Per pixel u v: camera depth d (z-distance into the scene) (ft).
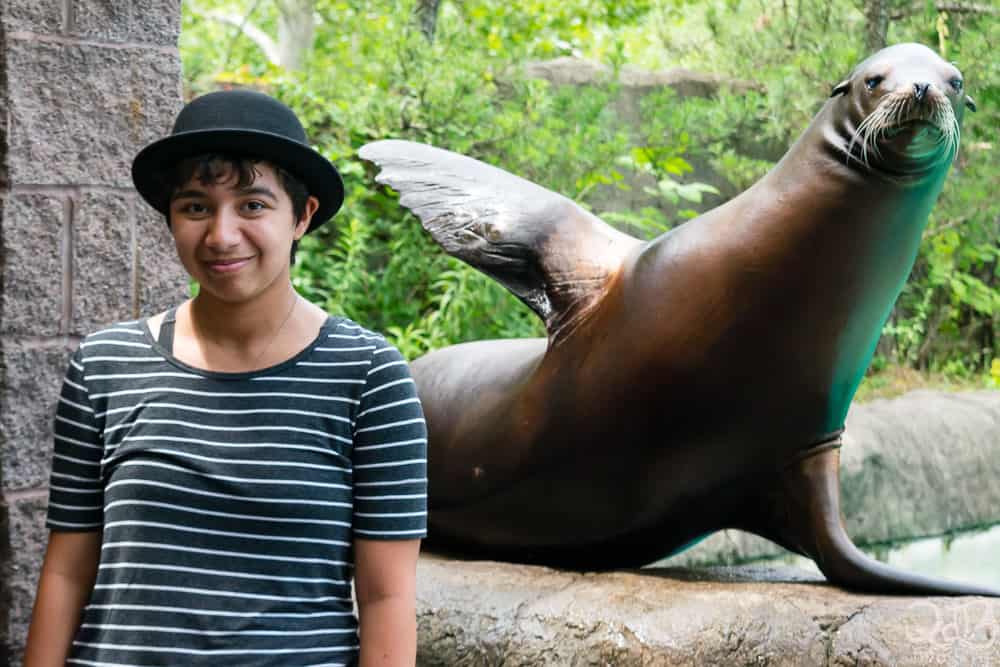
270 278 7.48
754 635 11.01
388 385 7.63
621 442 12.52
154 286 12.46
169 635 7.15
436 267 28.89
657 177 33.86
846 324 11.85
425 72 30.12
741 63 33.99
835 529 12.08
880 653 10.61
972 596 11.21
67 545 7.72
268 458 7.32
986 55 31.73
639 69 36.68
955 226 34.83
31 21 11.48
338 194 7.98
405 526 7.57
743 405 12.07
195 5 58.75
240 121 7.44
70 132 11.79
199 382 7.48
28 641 7.76
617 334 12.37
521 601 12.10
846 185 11.46
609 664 11.33
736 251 11.80
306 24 43.60
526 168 30.73
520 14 40.68
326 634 7.39
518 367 13.76
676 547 13.61
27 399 11.59
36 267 11.62
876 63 11.60
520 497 13.50
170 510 7.26
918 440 26.08
